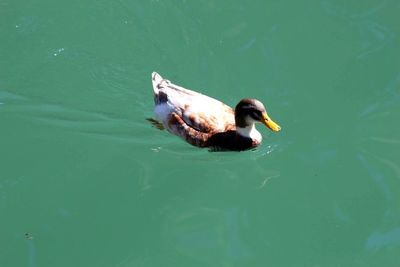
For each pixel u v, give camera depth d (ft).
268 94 56.44
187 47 59.52
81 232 47.70
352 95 56.29
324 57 59.00
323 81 57.26
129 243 46.93
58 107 55.83
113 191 50.42
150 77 57.77
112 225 48.06
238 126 52.90
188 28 60.64
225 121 53.67
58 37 59.67
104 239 47.19
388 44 59.82
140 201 49.67
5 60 58.34
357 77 57.47
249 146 53.42
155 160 52.90
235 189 50.70
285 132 54.08
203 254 45.98
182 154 53.57
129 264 45.55
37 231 47.85
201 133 53.06
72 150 53.31
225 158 53.67
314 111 55.21
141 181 51.13
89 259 45.98
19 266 45.62
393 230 47.32
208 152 53.88
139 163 52.54
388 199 49.26
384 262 45.34
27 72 57.67
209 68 58.23
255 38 60.29
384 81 57.16
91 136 54.29
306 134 53.78
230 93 56.59
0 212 49.06
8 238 47.42
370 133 53.67
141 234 47.47
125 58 58.70
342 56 59.00
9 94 56.39
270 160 52.90
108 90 56.95
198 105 53.47
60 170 51.93
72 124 54.95
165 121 54.39
